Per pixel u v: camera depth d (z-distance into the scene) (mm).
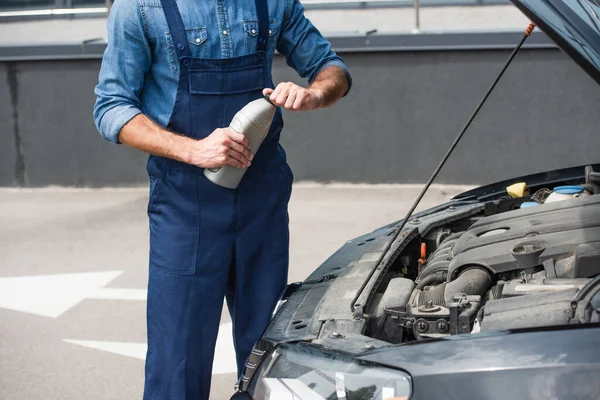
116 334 4680
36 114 7820
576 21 2135
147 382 2939
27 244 6469
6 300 5297
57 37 7668
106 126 2723
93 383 4109
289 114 7340
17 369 4293
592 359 1896
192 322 2877
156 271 2871
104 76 2746
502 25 6848
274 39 2854
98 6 7574
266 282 2953
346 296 2576
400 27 7086
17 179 8008
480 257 2584
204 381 2975
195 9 2699
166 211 2834
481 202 3416
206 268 2846
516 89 6859
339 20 7234
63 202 7590
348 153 7320
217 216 2814
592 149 6832
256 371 2365
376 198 7043
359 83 7152
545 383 1900
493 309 2250
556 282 2348
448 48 6840
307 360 2211
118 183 7848
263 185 2881
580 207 2660
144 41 2709
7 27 7770
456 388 1954
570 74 6730
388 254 2873
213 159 2621
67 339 4637
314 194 7258
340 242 6043
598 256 2357
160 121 2791
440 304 2518
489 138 7008
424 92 7043
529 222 2674
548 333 1986
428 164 7184
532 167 6988
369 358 2096
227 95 2758
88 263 5953
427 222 3230
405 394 1992
